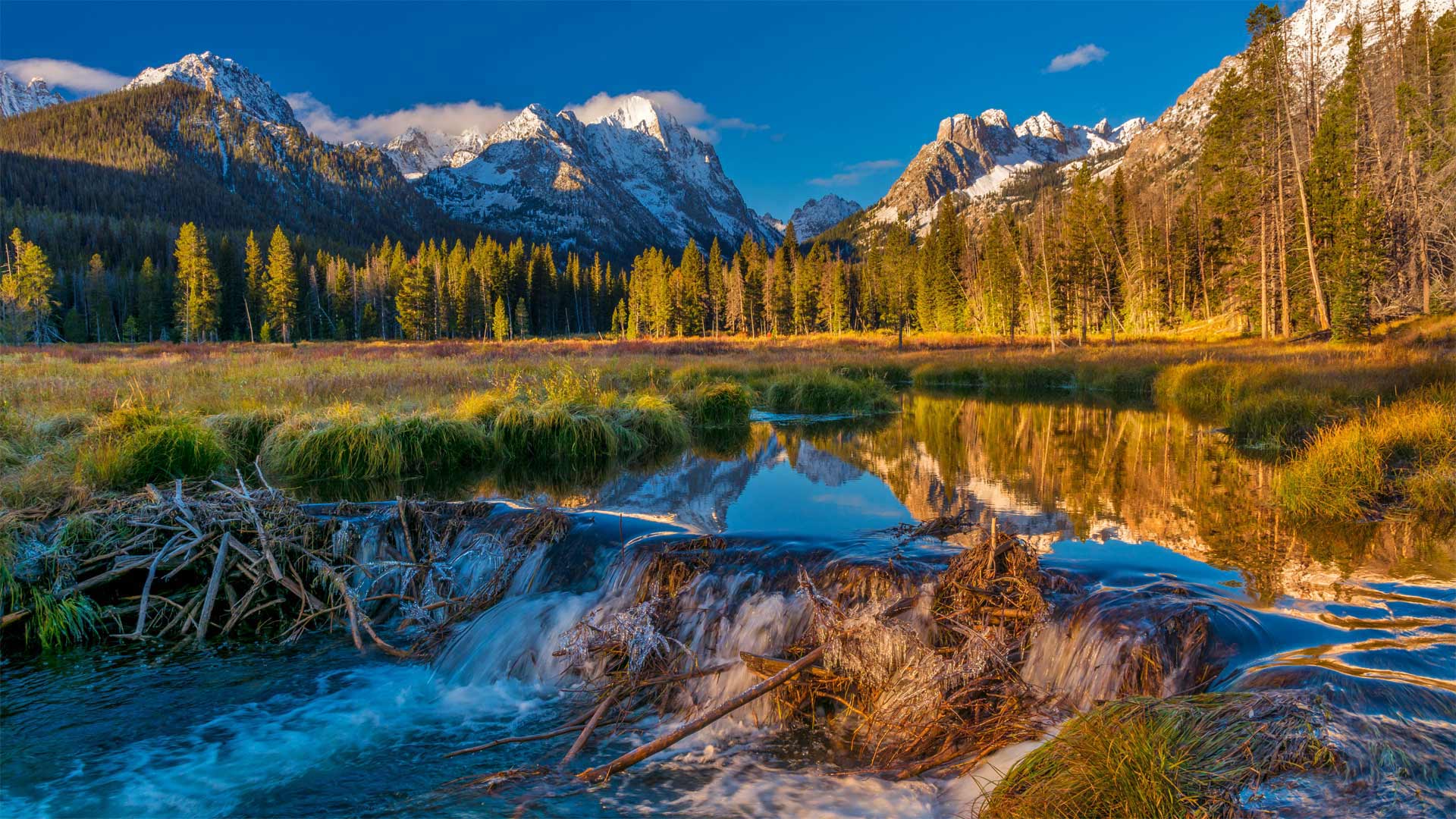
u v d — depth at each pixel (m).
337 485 9.52
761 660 4.20
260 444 10.88
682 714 4.28
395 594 6.07
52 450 9.05
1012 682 3.90
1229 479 9.01
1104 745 2.71
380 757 3.98
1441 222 30.02
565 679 4.81
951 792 3.26
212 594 5.79
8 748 4.10
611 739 4.06
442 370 21.64
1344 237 29.42
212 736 4.21
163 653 5.39
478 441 11.28
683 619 4.92
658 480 9.52
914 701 3.89
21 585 5.62
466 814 3.37
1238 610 4.03
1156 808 2.40
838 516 7.05
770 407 18.62
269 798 3.61
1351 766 2.47
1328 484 7.32
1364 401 11.96
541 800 3.45
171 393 14.22
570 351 42.47
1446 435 8.12
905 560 5.03
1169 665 3.61
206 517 6.47
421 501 7.19
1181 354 28.89
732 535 6.02
